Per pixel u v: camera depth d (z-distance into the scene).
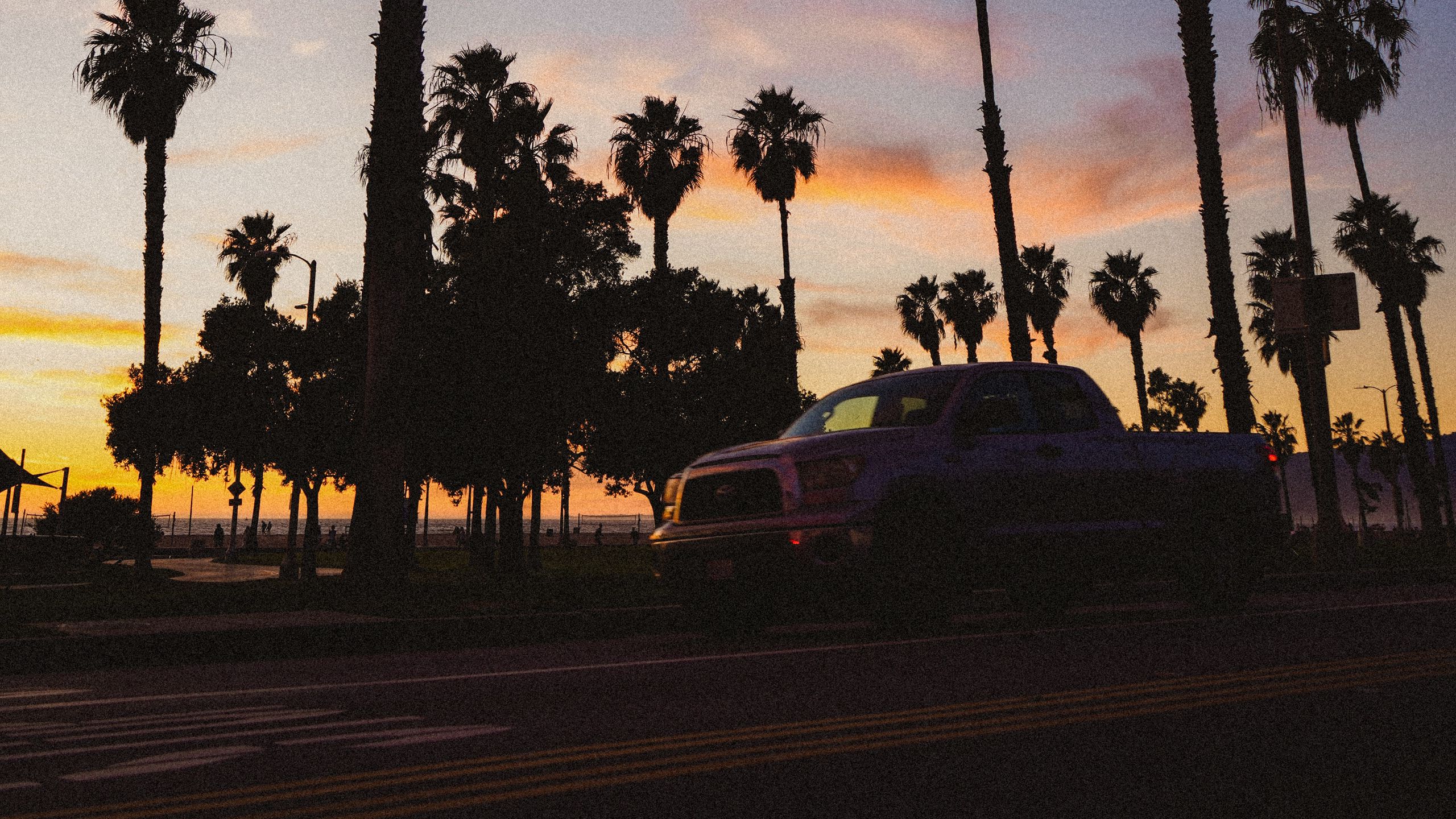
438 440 20.34
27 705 6.34
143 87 32.88
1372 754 4.41
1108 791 3.85
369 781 4.11
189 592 17.84
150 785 4.08
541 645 9.95
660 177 45.69
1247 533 10.94
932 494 8.77
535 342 20.56
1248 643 8.20
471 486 27.19
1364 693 5.86
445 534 97.88
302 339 32.28
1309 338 20.09
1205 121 22.28
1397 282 38.91
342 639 9.84
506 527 28.75
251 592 16.14
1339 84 32.09
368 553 14.95
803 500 8.60
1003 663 7.29
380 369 15.57
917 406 9.55
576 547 66.81
